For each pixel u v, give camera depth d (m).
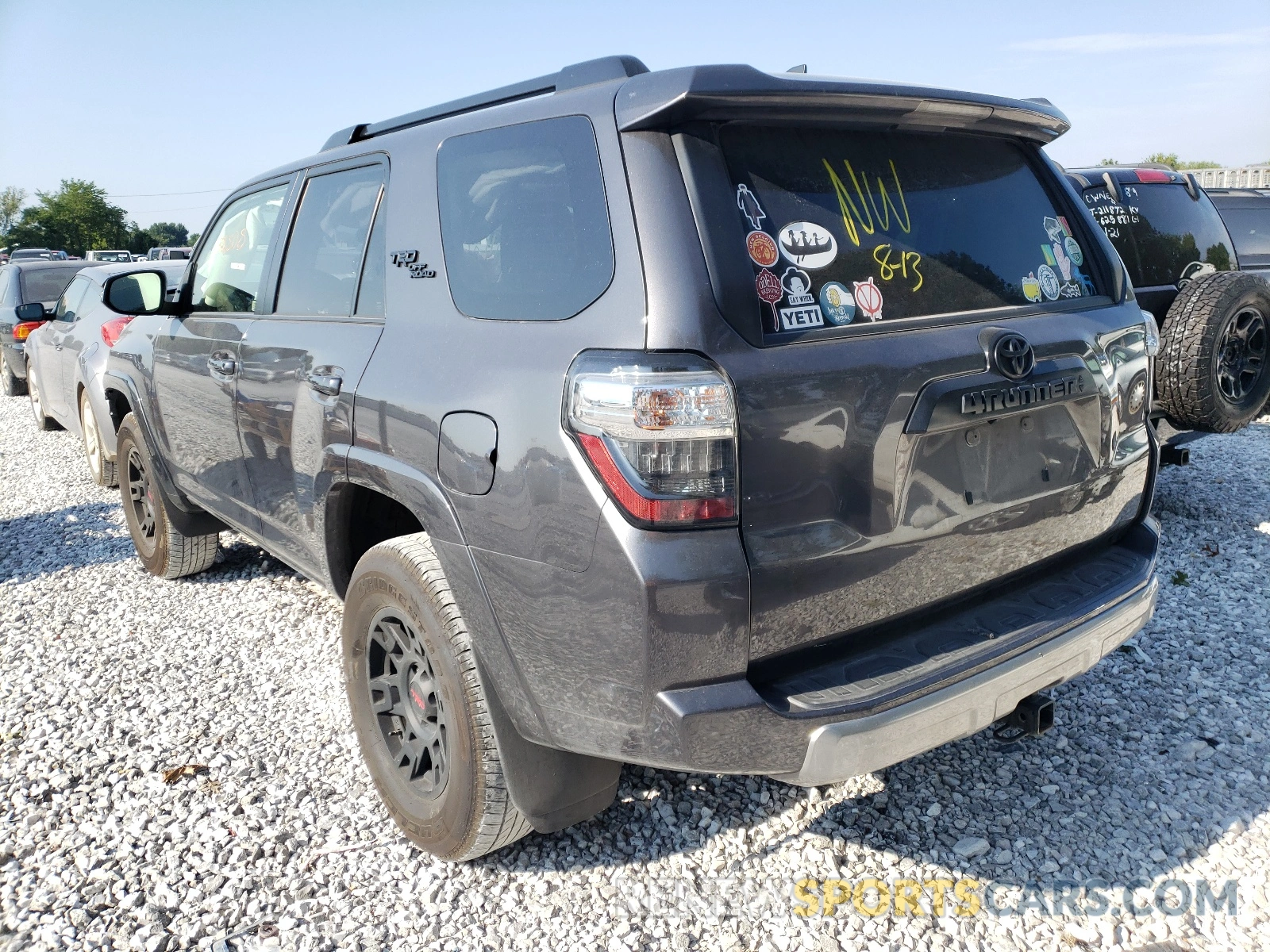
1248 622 3.87
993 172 2.51
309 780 3.00
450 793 2.37
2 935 2.33
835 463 1.96
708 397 1.81
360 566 2.60
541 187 2.17
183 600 4.61
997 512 2.24
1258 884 2.37
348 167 3.00
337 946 2.29
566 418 1.92
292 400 2.97
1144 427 2.73
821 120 2.11
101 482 6.83
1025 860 2.51
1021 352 2.22
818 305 2.02
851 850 2.58
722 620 1.84
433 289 2.46
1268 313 4.75
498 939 2.30
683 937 2.28
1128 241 5.21
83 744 3.24
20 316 7.63
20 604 4.62
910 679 1.99
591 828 2.71
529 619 2.05
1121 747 3.01
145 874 2.55
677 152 1.94
